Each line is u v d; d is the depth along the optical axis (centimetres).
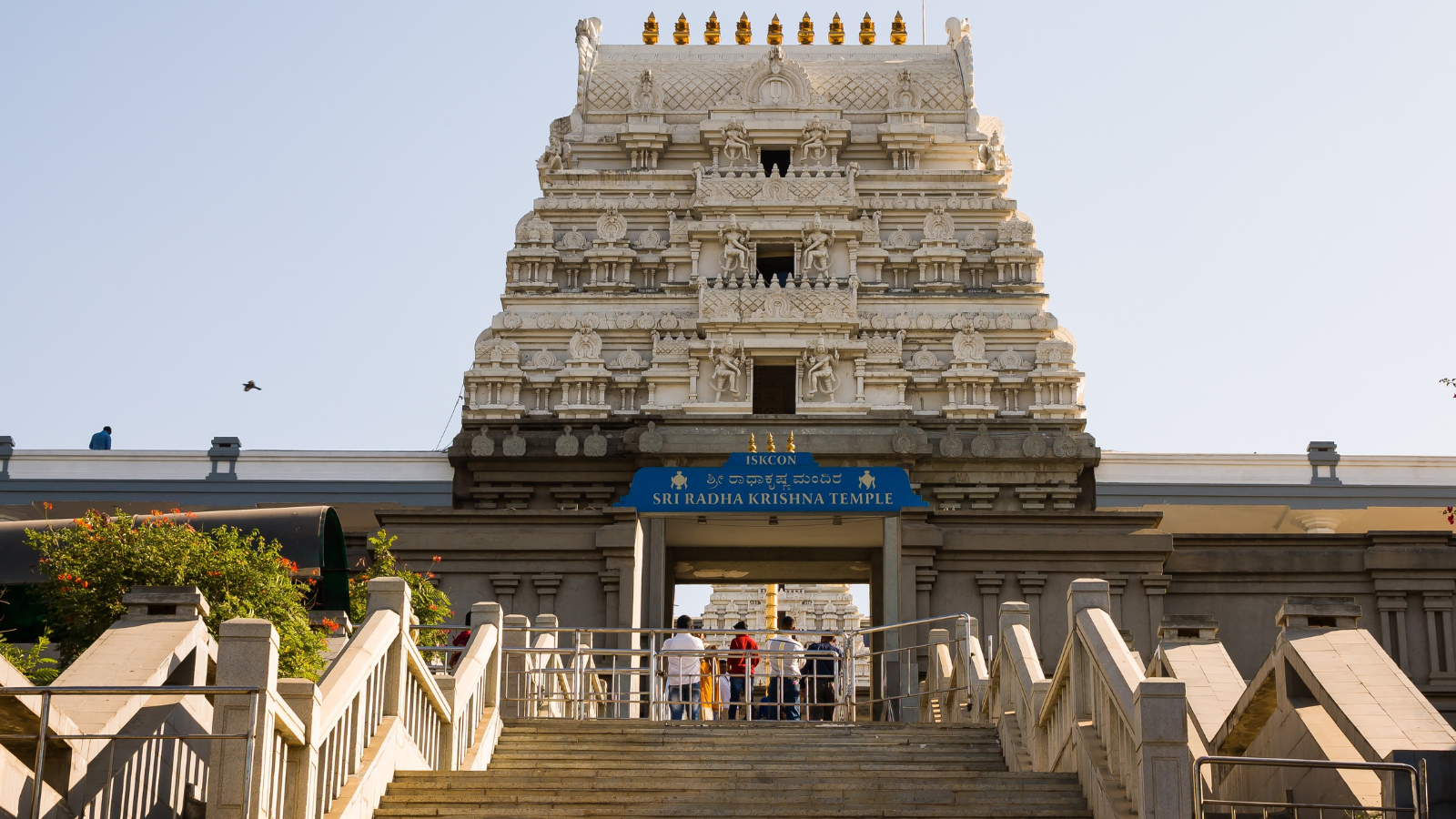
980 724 1828
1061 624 3288
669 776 1462
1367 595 3306
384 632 1387
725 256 3944
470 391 3797
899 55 4400
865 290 3928
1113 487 3994
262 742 1082
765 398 3853
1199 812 1184
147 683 1241
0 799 1036
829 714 3002
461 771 1460
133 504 3909
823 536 3144
